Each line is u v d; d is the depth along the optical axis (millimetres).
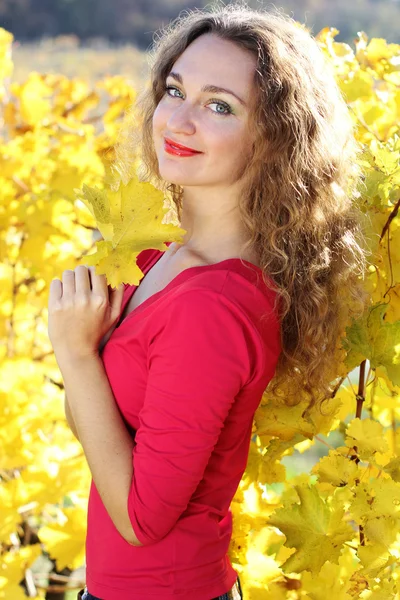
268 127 1446
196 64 1438
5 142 2906
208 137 1427
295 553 1590
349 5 16188
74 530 2100
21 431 2307
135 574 1387
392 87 2115
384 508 1578
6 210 2627
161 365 1313
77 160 2723
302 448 1970
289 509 1601
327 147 1543
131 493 1338
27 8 15539
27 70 11180
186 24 1612
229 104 1429
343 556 1817
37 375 2465
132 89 3174
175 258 1543
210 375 1287
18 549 2438
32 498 2203
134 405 1410
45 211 2574
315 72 1518
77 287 1458
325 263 1550
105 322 1478
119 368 1408
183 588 1386
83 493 2305
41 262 2613
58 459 2322
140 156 1860
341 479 1620
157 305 1365
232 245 1500
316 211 1539
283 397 1699
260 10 1648
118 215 1406
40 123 2902
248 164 1465
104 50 13789
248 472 1844
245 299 1343
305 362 1559
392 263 1758
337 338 1688
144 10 16375
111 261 1413
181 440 1293
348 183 1653
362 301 1662
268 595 1836
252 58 1444
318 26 15625
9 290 2686
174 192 1797
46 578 2684
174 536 1394
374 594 1598
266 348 1394
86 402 1413
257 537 1905
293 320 1525
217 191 1485
